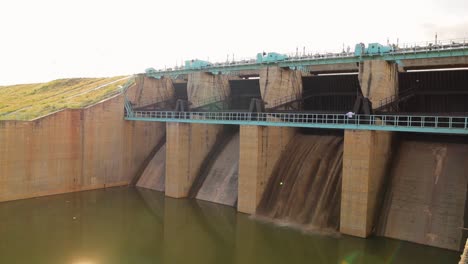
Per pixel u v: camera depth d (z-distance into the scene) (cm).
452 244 2169
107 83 4881
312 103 3522
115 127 4016
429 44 2633
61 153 3588
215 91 3938
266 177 3055
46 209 3198
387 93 2761
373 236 2398
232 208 3219
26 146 3334
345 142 2428
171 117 3884
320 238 2448
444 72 2788
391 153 2742
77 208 3269
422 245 2239
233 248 2494
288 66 3225
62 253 2362
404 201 2456
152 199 3575
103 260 2273
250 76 4009
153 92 4478
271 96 3231
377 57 2769
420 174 2531
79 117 3697
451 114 2514
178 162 3506
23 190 3350
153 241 2622
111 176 4019
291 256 2316
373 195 2434
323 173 2861
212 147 3844
